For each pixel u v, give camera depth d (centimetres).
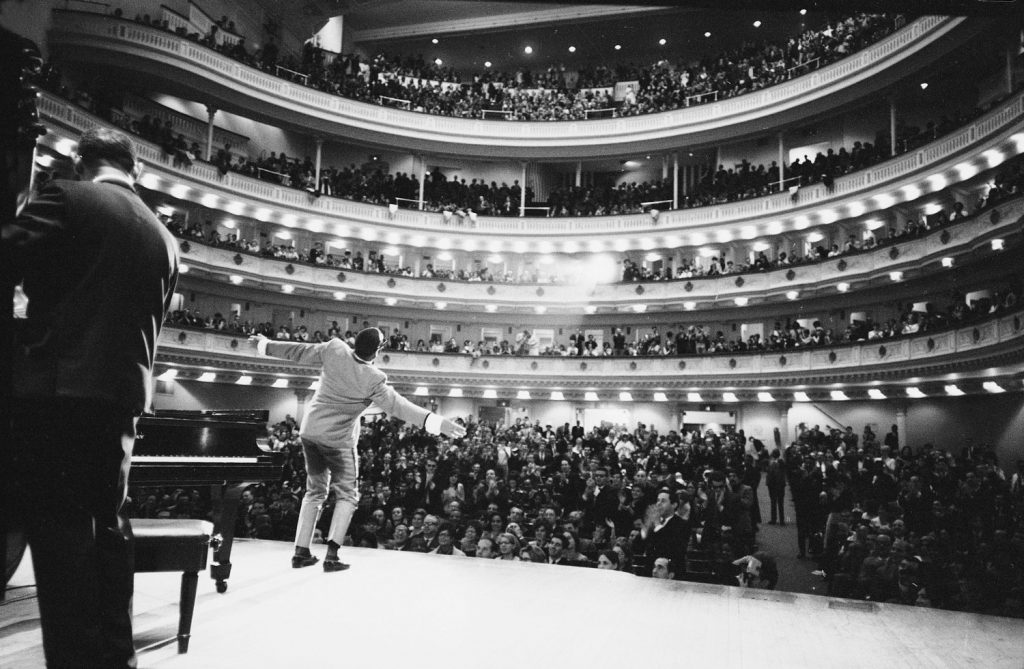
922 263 2505
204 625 374
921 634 404
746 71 3541
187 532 331
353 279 3478
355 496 557
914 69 2744
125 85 3148
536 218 3681
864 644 381
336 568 532
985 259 2402
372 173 4116
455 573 538
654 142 3653
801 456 1869
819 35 3272
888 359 2525
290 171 3588
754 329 3338
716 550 1030
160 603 423
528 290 3597
